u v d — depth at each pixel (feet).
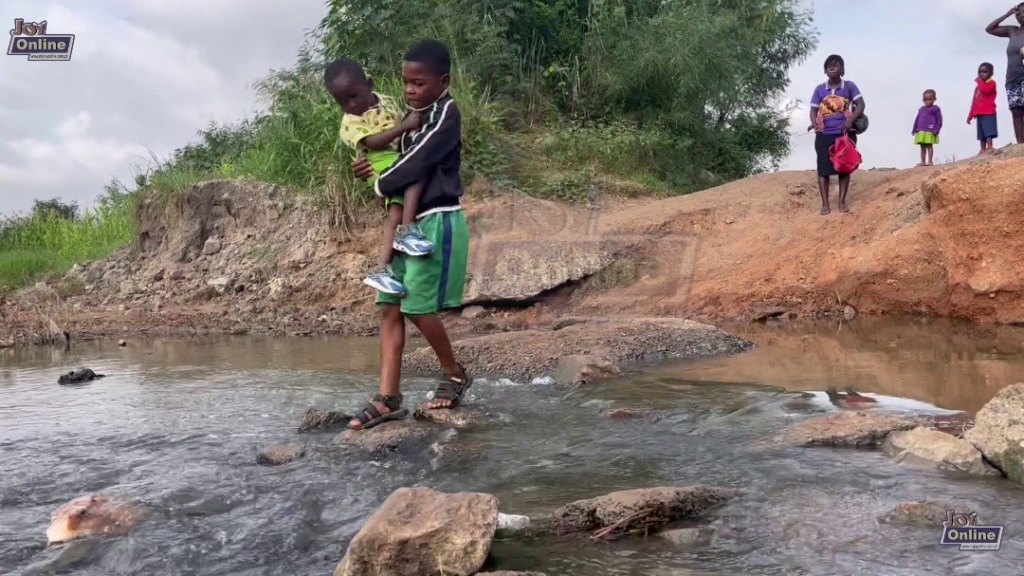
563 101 51.98
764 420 13.62
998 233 23.75
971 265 24.11
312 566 8.56
